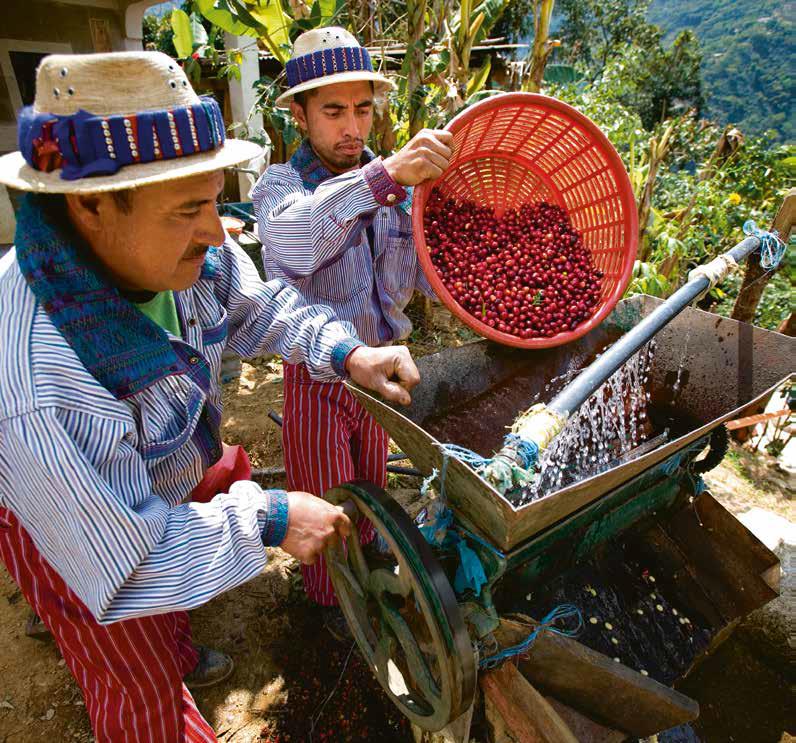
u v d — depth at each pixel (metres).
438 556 1.38
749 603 1.75
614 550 1.81
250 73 5.84
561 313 1.76
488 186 1.99
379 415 1.37
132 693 1.28
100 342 0.97
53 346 0.91
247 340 1.57
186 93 0.88
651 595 1.76
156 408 1.13
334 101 1.67
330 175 1.81
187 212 0.93
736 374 1.79
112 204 0.89
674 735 1.94
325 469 1.91
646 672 1.59
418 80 3.54
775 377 1.71
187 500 1.53
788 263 4.05
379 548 2.18
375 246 1.86
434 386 1.66
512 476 1.16
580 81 6.68
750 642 2.24
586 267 1.86
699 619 1.76
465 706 1.26
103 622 0.97
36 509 0.94
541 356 1.86
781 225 2.56
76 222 0.96
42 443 0.88
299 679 1.95
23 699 1.87
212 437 1.37
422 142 1.44
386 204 1.51
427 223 1.84
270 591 2.26
